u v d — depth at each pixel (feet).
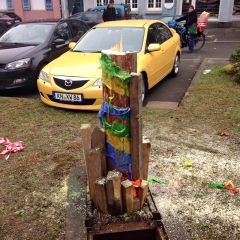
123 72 7.95
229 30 57.21
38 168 12.19
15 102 19.90
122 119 8.23
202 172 11.62
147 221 8.80
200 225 9.00
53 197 10.39
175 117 16.80
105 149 8.85
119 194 8.59
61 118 17.25
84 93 17.20
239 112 17.17
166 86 23.70
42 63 22.53
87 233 8.49
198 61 32.40
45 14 69.21
